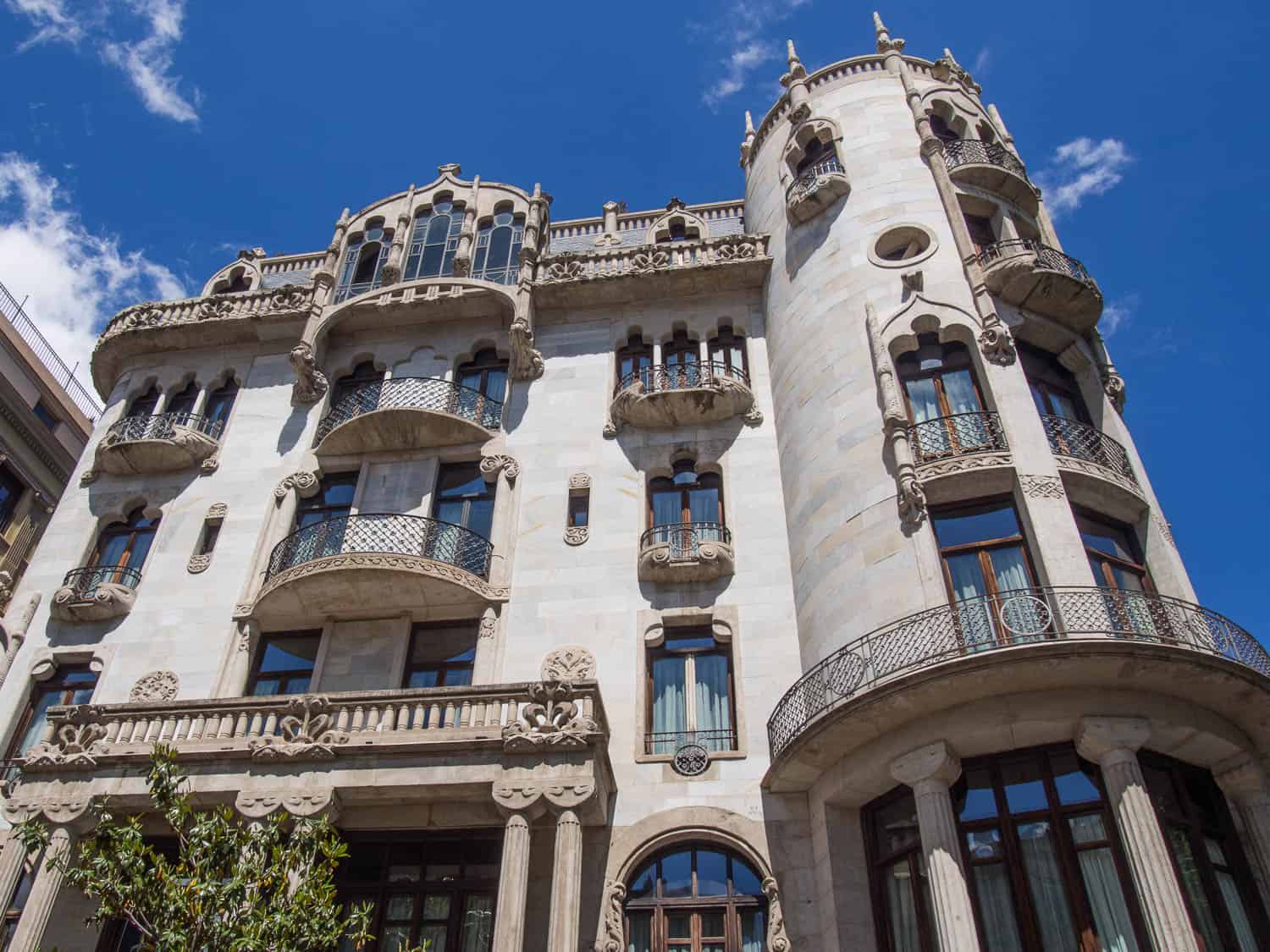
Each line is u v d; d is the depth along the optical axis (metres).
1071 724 13.98
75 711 16.72
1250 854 14.53
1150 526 17.81
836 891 15.27
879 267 21.06
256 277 28.61
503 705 16.20
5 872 15.24
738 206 27.88
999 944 13.54
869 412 18.91
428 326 25.59
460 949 15.80
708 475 21.86
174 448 23.62
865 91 25.22
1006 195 23.19
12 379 32.56
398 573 19.59
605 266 25.36
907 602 16.16
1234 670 13.89
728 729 18.08
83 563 22.73
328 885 12.16
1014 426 17.66
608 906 15.91
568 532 20.91
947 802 14.05
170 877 11.72
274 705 16.50
